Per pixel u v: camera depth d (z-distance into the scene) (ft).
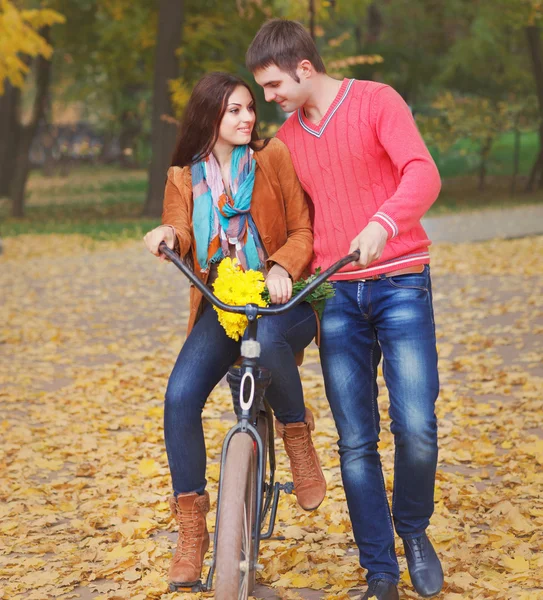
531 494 28.45
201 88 19.99
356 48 219.41
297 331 20.02
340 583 22.34
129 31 174.40
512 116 195.72
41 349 60.54
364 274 20.06
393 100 19.70
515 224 136.56
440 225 141.69
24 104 333.21
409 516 20.42
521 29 204.54
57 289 89.15
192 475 20.15
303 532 26.30
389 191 20.11
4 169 221.25
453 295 72.59
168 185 20.74
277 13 152.87
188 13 160.35
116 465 35.73
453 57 204.54
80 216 180.24
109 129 330.34
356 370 20.54
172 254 18.53
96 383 50.55
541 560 22.80
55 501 31.94
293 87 19.85
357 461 20.40
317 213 20.66
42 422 43.39
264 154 20.31
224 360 20.22
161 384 49.49
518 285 75.77
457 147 240.32
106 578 24.81
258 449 18.52
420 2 214.90
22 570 25.36
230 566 16.89
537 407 39.17
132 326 68.13
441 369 48.47
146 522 28.17
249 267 20.36
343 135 19.90
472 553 23.97
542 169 211.61
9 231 150.92
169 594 22.80
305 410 21.57
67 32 189.98
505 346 53.01
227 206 20.02
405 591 21.79
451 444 34.47
